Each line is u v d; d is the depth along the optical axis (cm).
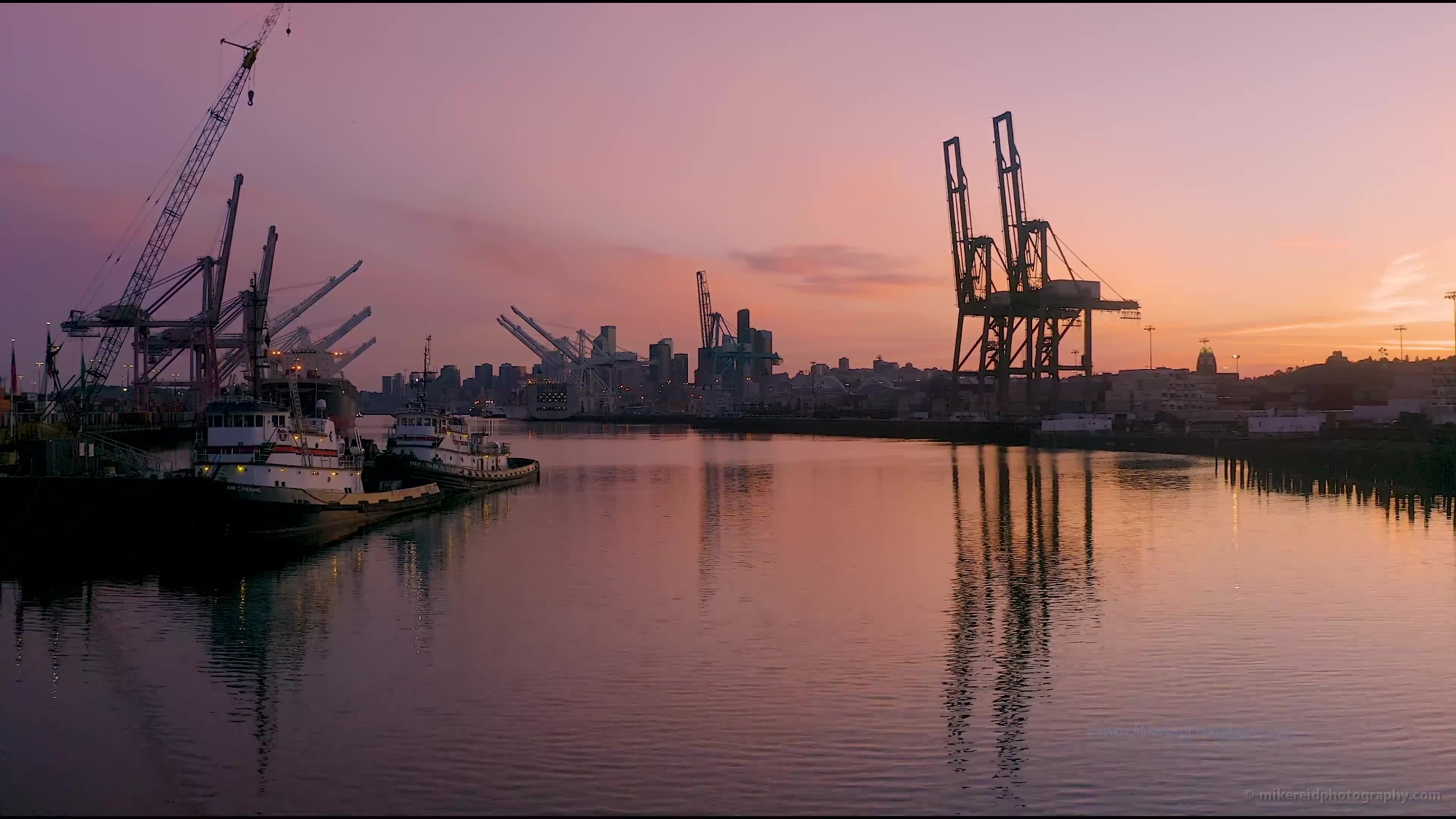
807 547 7462
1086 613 5138
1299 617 4997
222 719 3566
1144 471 15012
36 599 5456
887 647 4484
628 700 3734
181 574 6209
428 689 3878
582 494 11812
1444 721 3484
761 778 3047
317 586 5866
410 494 9438
